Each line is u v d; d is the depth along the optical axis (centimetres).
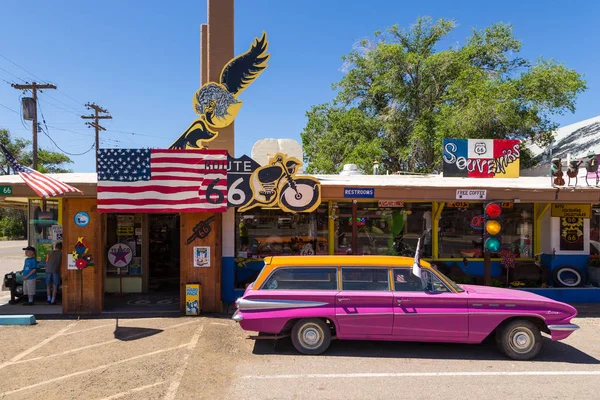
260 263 1216
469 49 2556
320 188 1023
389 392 582
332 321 734
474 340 712
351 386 603
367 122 2678
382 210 1273
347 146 2667
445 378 634
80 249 1014
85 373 640
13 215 4959
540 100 2128
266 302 728
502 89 2103
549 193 1055
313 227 1247
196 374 637
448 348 777
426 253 1280
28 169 906
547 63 2222
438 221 1283
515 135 2158
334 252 1246
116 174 976
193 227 1038
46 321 950
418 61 2605
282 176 1012
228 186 1003
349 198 1041
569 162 1073
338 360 710
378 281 739
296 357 723
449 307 714
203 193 994
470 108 2105
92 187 987
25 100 2684
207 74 1191
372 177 1298
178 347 762
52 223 1192
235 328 895
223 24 1157
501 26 2616
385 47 2631
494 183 1158
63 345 777
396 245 1271
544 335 875
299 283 742
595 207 1302
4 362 691
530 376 644
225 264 1130
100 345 775
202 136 1133
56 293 1147
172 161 987
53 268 1120
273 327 725
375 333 719
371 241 1266
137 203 977
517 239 1311
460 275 1201
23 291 1141
